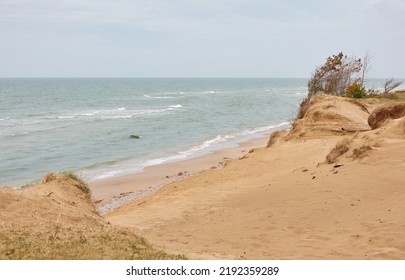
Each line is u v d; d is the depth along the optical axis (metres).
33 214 8.45
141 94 120.19
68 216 8.90
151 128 44.34
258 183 15.12
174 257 7.36
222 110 65.81
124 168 26.67
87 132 41.00
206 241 10.09
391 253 7.79
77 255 6.73
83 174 25.11
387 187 10.96
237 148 32.91
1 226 7.59
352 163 13.73
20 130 41.75
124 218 12.96
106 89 157.75
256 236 9.95
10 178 24.36
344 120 22.25
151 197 17.61
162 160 28.94
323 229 9.66
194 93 125.25
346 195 11.34
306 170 15.13
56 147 33.38
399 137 14.23
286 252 8.56
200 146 34.38
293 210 11.34
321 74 37.84
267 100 89.44
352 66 38.22
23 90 141.25
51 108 70.69
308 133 22.34
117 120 50.94
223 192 14.68
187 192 16.05
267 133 41.69
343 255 8.00
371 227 9.13
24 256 6.50
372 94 37.75
